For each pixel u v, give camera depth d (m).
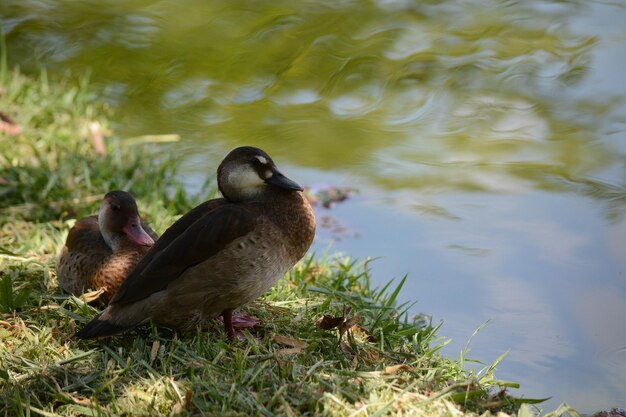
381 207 11.56
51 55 15.48
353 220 11.22
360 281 9.84
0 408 6.64
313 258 10.15
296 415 6.45
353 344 7.59
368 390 6.79
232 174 7.77
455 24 16.59
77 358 7.16
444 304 9.40
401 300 9.48
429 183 12.07
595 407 7.62
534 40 15.83
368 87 14.62
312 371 6.99
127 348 7.48
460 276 9.97
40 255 9.41
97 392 6.77
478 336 8.77
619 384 7.98
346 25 16.59
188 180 12.01
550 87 14.30
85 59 15.41
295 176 12.15
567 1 17.38
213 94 14.41
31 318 7.93
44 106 13.09
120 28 16.55
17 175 11.16
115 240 8.51
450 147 12.95
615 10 17.08
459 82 14.56
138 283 7.29
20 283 8.70
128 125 13.39
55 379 6.95
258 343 7.57
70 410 6.60
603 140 12.98
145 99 14.22
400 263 10.24
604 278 9.84
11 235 9.90
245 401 6.54
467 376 7.64
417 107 14.02
